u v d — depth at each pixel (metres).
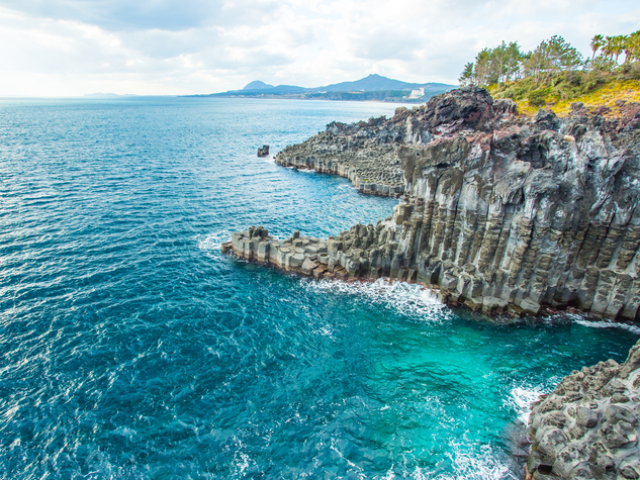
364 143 116.31
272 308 38.75
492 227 37.22
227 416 26.08
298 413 26.58
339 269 45.50
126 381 28.44
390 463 23.22
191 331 34.47
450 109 74.81
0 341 31.62
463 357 32.62
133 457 23.02
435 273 42.47
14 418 24.91
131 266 45.56
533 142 36.94
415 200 42.84
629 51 108.69
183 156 120.50
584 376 22.95
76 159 105.25
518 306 37.84
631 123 54.38
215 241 54.28
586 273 36.97
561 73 122.56
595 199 34.94
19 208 61.88
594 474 18.73
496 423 26.08
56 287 39.97
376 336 35.12
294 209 70.94
